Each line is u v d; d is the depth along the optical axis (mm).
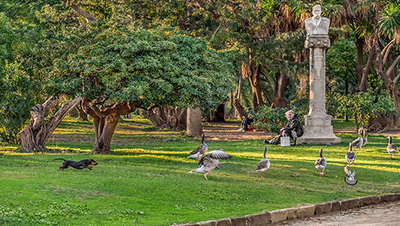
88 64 16812
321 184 13312
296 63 37031
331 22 37594
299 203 10570
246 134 36531
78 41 18391
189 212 9258
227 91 19469
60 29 20594
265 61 35312
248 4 33094
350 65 45125
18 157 17391
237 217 8750
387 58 43375
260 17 35812
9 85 22547
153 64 16359
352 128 46594
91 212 8633
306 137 27562
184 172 14234
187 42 18250
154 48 16953
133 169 14359
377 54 39594
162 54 17141
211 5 33562
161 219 8523
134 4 30266
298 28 37156
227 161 17672
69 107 23359
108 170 13734
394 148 19906
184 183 11805
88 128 40188
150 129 42688
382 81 43656
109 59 16781
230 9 33875
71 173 12719
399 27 34188
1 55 21469
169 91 16422
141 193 10523
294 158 19906
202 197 10609
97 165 15164
